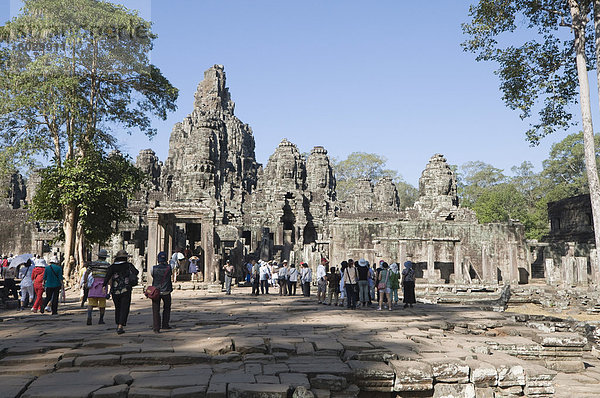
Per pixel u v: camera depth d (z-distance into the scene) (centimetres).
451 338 1081
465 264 3584
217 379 689
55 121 2930
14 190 6600
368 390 749
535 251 4841
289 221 5525
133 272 1063
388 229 4009
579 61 1923
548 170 7888
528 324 1398
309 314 1509
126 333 1044
